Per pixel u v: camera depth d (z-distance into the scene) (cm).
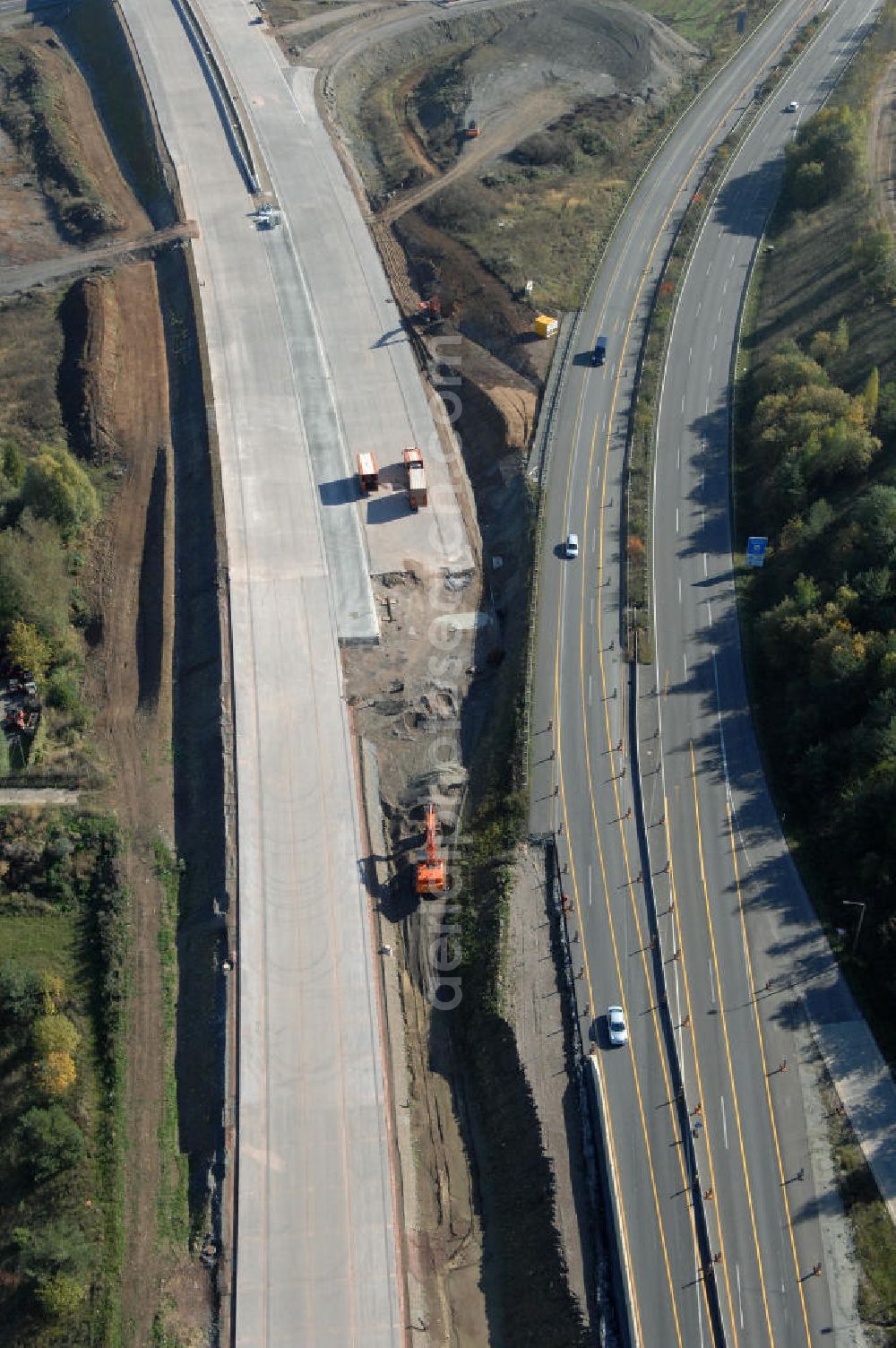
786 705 8038
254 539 9788
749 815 7581
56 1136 6569
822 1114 6281
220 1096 6756
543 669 8512
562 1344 5822
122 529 10119
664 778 7819
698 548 9300
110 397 11244
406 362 11450
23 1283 6212
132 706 8900
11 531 9450
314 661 8956
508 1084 6700
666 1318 5716
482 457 10488
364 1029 7025
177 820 8194
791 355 10350
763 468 9712
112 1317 6072
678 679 8375
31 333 12088
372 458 10300
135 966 7456
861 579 8050
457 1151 6769
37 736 8556
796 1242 5872
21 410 11200
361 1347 5925
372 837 7925
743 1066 6475
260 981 7206
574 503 9725
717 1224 5950
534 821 7662
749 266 11994
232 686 8738
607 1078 6494
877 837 7044
